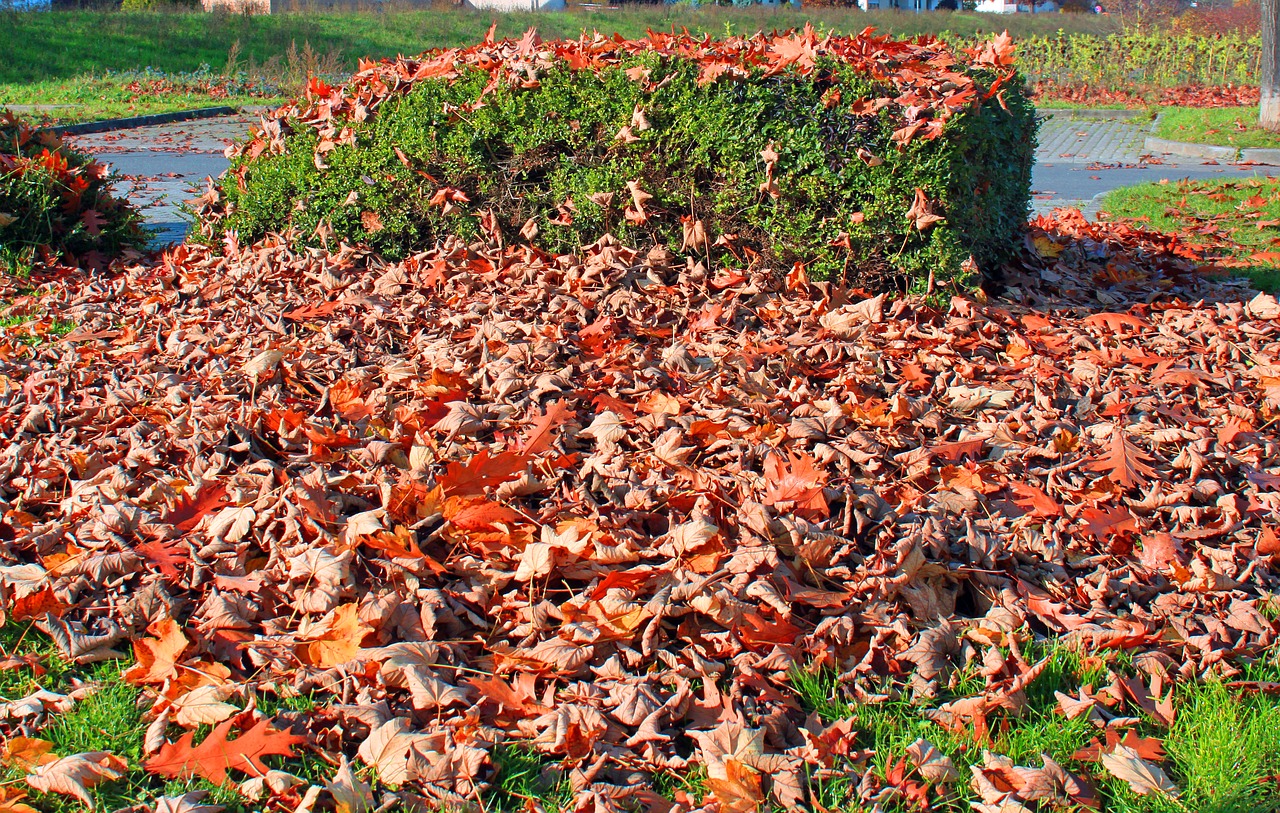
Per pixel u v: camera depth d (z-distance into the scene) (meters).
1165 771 2.49
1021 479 3.80
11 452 3.78
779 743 2.57
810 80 5.45
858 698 2.70
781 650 2.80
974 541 3.28
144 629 2.93
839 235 5.48
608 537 3.21
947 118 5.27
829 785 2.42
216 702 2.59
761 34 6.11
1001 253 6.46
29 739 2.45
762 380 4.39
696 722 2.62
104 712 2.61
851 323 5.17
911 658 2.81
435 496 3.34
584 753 2.49
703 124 5.56
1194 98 23.08
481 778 2.43
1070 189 11.96
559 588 3.09
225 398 4.20
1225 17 29.53
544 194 5.99
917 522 3.39
